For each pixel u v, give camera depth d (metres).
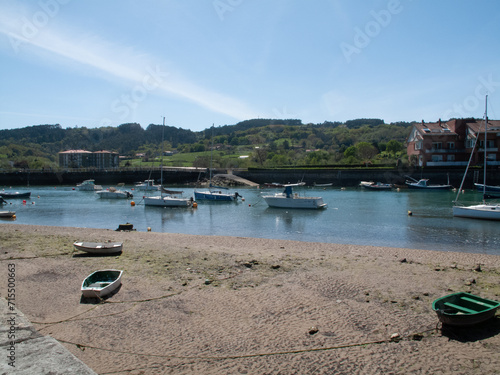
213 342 10.71
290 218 41.97
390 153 131.38
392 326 11.52
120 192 68.31
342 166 100.00
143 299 13.94
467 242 28.14
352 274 16.97
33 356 4.27
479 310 11.97
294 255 21.12
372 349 10.20
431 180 82.44
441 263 19.55
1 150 142.12
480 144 83.25
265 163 120.38
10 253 21.20
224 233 33.28
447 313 11.27
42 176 103.31
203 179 99.25
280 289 14.95
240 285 15.48
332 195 68.19
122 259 19.81
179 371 9.27
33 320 12.18
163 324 11.88
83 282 14.70
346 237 30.62
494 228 34.03
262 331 11.35
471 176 79.12
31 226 35.25
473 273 17.11
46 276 16.83
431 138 88.00
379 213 44.69
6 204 58.25
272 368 9.38
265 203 57.72
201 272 17.33
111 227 37.41
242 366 9.49
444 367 9.30
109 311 12.88
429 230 33.28
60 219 42.97
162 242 25.53
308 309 12.94
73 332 11.33
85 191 83.81
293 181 94.75
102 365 9.53
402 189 79.12
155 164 139.25
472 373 9.04
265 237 31.11
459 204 52.47
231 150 173.25
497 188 69.00
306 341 10.69
